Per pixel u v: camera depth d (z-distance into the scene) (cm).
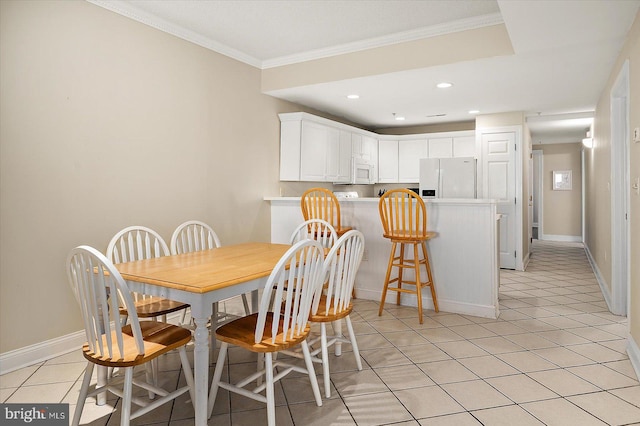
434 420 192
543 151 938
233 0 307
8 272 248
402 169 662
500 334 308
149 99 333
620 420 191
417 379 235
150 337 189
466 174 554
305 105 525
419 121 636
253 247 294
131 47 319
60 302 275
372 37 381
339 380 234
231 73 417
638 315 250
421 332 313
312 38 384
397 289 351
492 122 574
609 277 397
